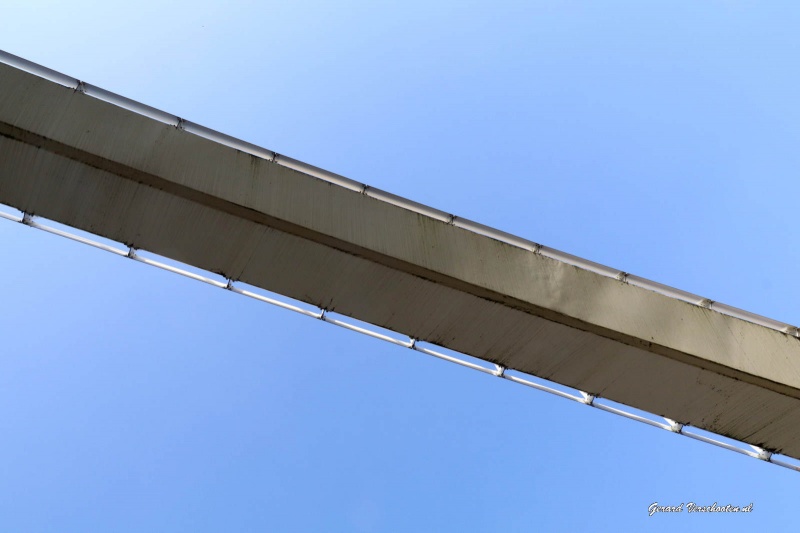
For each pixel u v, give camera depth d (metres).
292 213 12.04
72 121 11.56
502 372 13.73
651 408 13.88
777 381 13.06
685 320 13.29
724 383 13.13
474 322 12.91
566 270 13.22
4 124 11.12
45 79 11.85
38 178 11.57
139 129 11.93
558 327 12.73
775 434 13.90
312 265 12.39
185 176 11.71
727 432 14.08
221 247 12.27
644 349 12.85
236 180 12.02
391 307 12.88
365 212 12.58
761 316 13.77
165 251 12.48
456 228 13.05
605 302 13.02
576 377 13.54
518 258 13.08
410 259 12.32
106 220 12.06
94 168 11.41
